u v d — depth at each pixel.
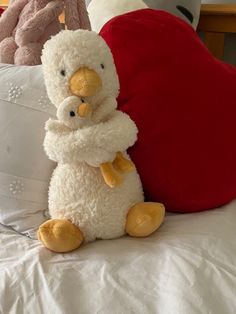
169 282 0.34
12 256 0.40
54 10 0.59
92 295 0.35
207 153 0.43
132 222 0.41
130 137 0.39
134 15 0.47
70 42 0.37
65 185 0.40
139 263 0.37
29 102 0.46
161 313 0.32
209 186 0.44
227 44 0.72
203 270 0.35
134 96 0.44
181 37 0.46
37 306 0.34
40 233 0.39
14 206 0.45
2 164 0.45
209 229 0.41
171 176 0.43
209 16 0.68
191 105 0.44
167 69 0.44
